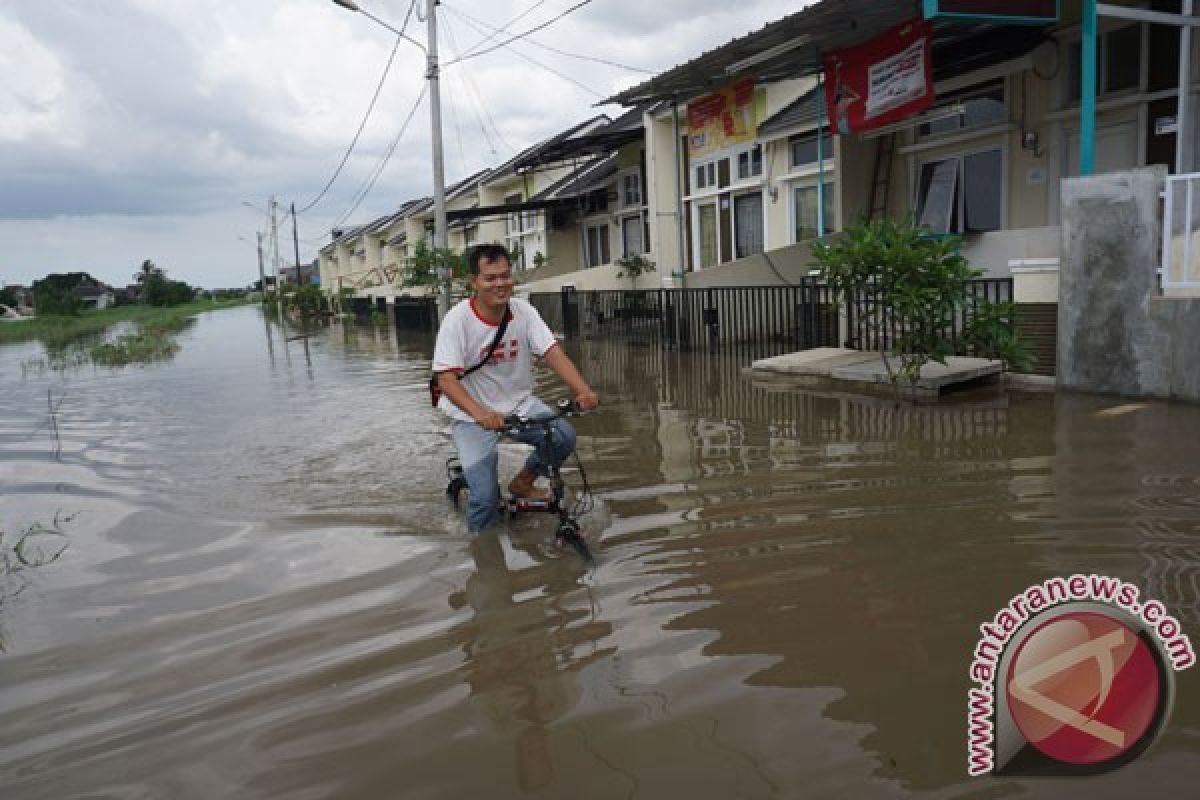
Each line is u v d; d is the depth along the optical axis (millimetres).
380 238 52750
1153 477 5152
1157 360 7285
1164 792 2365
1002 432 6609
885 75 11070
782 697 2980
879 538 4484
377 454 7883
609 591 4086
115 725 3164
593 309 18453
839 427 7328
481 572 4523
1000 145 12047
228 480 7238
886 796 2414
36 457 9000
